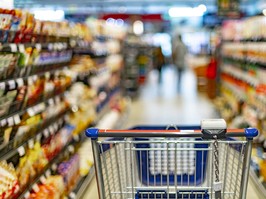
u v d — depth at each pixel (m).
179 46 13.26
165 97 11.57
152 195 2.56
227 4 8.09
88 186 4.27
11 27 2.81
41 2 9.90
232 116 6.67
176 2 11.61
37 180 3.31
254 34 5.25
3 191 2.54
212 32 14.09
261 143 4.70
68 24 4.75
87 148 4.96
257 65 5.23
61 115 4.28
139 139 2.68
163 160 2.72
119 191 2.44
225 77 8.33
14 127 2.87
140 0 10.96
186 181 2.72
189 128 3.17
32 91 3.29
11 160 2.77
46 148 3.55
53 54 3.99
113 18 17.02
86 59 6.02
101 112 6.99
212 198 2.39
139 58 14.25
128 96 11.19
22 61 3.04
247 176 2.17
